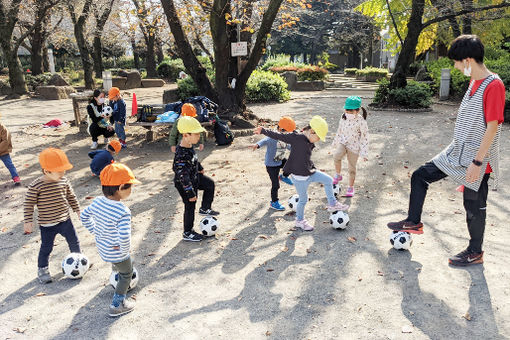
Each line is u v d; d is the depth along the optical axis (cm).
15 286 443
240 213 621
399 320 364
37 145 1099
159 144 1090
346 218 548
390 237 500
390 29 2264
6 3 2247
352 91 2409
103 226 365
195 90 1698
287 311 382
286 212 622
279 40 4616
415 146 996
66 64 4212
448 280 425
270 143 607
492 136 390
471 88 412
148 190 737
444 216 589
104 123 1039
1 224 603
